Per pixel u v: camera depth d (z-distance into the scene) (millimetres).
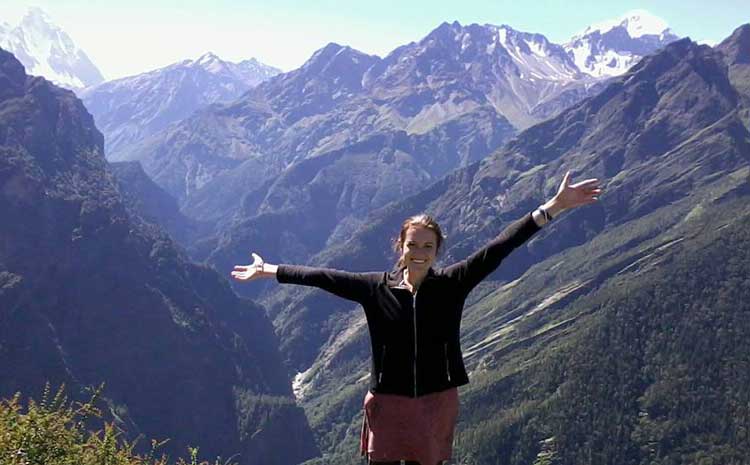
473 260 3531
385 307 3525
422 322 3484
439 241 3578
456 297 3521
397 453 3473
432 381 3482
